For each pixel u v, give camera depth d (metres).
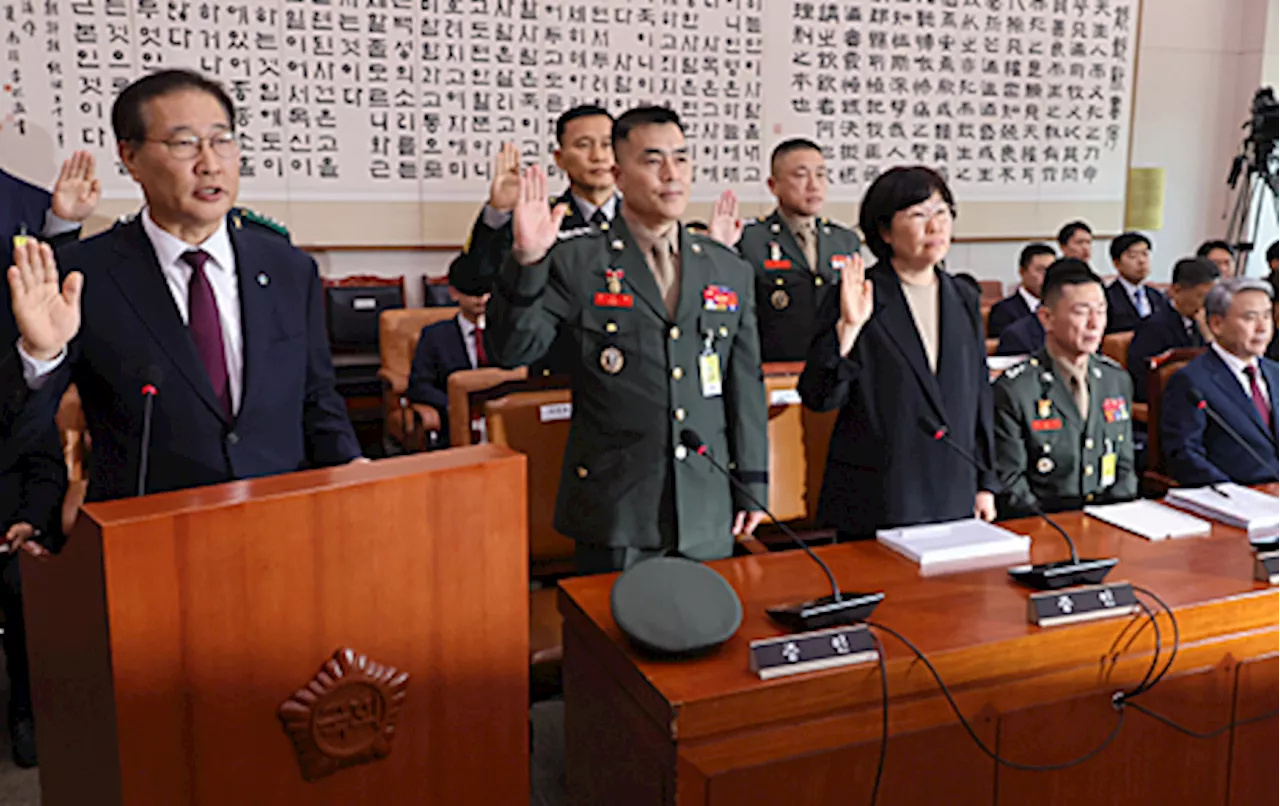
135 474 1.55
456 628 0.99
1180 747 1.50
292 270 1.69
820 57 5.63
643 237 1.89
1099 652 1.41
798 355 3.48
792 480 2.51
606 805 1.41
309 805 0.93
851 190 5.82
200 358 1.58
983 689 1.35
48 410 1.37
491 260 2.33
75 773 0.95
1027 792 1.40
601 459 1.84
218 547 0.85
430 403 3.71
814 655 1.26
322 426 1.75
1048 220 6.33
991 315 5.09
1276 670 1.55
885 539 1.76
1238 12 6.74
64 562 0.88
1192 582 1.57
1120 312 5.26
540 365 2.42
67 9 4.37
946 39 5.89
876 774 1.30
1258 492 2.07
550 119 5.18
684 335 1.85
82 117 4.45
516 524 1.01
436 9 4.92
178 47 4.55
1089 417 2.37
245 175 4.74
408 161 4.99
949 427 1.97
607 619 1.41
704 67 5.41
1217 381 2.64
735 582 1.57
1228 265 5.90
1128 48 6.34
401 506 0.94
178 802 0.86
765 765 1.23
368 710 0.94
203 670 0.85
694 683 1.22
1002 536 1.75
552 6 5.10
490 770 1.03
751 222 3.61
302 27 4.73
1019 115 6.14
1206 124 6.82
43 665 1.02
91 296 1.54
